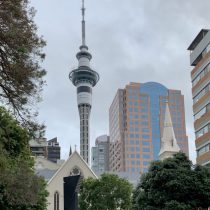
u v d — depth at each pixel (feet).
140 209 146.92
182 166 143.33
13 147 121.08
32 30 75.25
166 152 393.70
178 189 137.69
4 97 77.10
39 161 398.01
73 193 229.04
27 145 124.88
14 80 74.59
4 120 117.39
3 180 94.63
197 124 269.85
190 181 138.62
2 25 71.46
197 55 277.64
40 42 76.28
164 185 140.87
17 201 103.65
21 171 102.42
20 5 73.41
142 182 148.46
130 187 281.33
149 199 144.56
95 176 346.54
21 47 72.79
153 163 146.72
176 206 135.03
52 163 408.67
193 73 283.38
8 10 71.41
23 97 77.00
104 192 278.26
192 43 290.97
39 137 82.89
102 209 275.80
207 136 252.21
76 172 345.92
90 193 280.51
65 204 228.63
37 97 78.54
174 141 401.49
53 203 333.62
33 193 103.76
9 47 72.54
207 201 139.33
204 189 138.21
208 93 254.88
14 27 71.67
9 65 73.51
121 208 277.85
